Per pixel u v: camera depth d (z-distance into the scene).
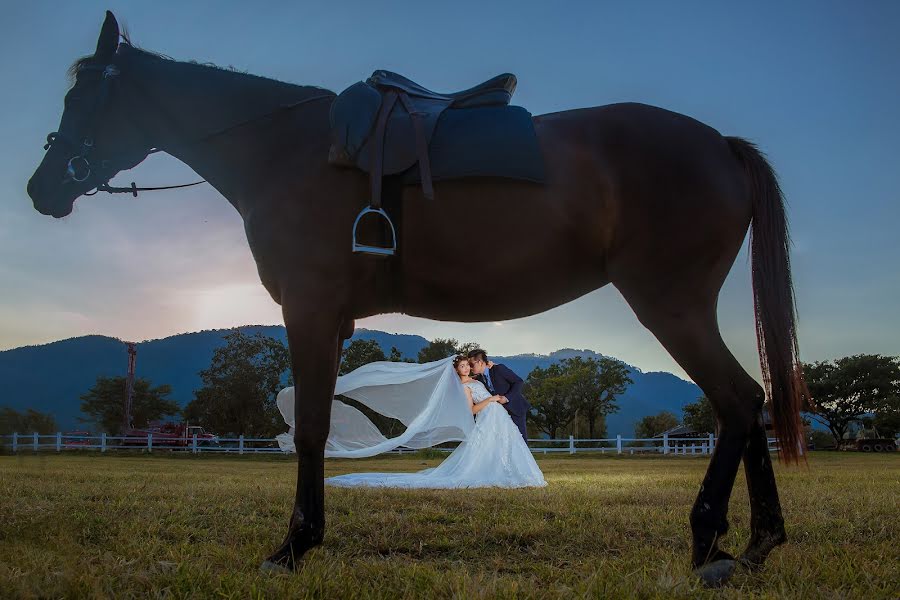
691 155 2.83
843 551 3.08
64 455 21.80
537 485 7.07
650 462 17.77
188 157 3.43
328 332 2.87
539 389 65.56
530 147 2.82
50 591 2.28
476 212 2.81
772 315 2.78
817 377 54.78
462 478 7.09
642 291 2.79
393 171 2.83
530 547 3.46
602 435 69.88
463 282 2.87
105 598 2.22
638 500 5.30
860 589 2.40
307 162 3.02
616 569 2.70
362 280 2.91
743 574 2.63
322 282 2.88
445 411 7.44
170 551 3.00
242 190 3.21
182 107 3.38
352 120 2.89
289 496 5.29
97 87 3.48
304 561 2.82
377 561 3.03
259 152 3.18
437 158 2.84
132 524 3.72
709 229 2.77
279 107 3.19
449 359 7.78
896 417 52.28
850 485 6.88
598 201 2.82
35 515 4.02
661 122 2.92
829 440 54.34
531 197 2.80
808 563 2.80
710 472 2.61
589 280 2.97
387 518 4.11
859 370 53.62
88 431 24.83
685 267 2.76
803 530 3.65
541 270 2.85
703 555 2.54
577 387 64.81
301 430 2.80
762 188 2.89
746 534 3.59
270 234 2.98
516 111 2.96
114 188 3.66
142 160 3.60
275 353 45.03
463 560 3.20
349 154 2.85
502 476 7.14
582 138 2.90
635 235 2.79
